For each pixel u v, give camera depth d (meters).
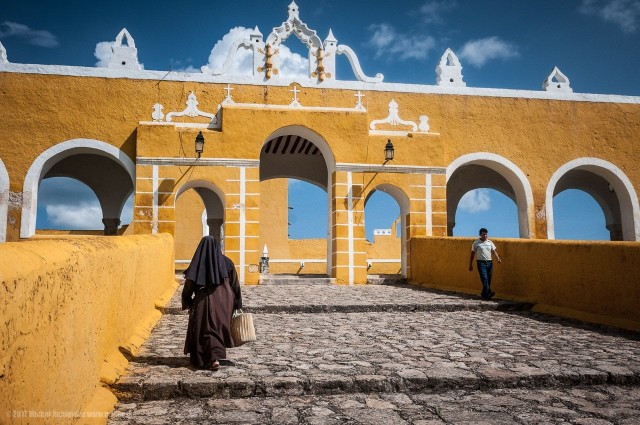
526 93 17.72
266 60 16.34
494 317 9.12
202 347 5.22
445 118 17.16
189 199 23.00
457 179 22.25
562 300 9.41
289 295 11.72
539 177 17.42
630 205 17.78
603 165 17.80
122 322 5.71
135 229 14.73
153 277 9.00
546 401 4.48
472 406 4.33
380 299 10.91
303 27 16.78
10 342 2.34
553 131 17.69
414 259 15.66
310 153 21.34
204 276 5.36
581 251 8.95
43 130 15.06
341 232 15.72
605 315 8.31
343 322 8.43
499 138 17.36
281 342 6.69
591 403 4.43
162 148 15.05
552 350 6.22
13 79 15.09
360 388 4.75
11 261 2.49
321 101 16.47
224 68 16.12
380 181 16.11
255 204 15.38
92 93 15.41
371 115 16.72
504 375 4.96
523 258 10.63
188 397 4.55
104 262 4.59
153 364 5.34
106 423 3.85
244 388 4.62
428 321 8.59
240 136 15.46
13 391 2.38
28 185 14.77
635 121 18.22
